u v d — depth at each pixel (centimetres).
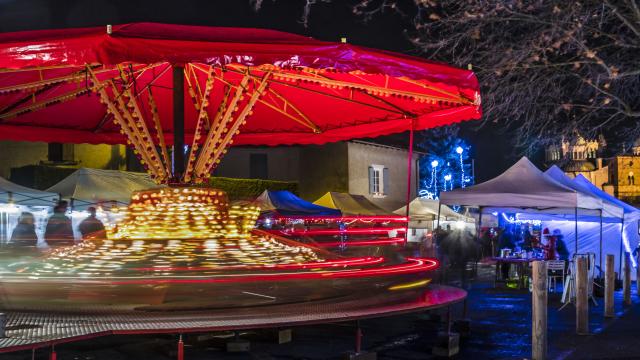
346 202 3092
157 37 585
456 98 848
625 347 977
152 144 727
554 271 1783
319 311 666
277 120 1127
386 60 688
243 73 777
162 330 566
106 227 711
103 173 2102
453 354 888
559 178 1953
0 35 602
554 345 995
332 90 981
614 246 2116
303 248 809
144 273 618
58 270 641
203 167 730
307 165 4062
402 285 823
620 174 8031
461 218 3250
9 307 629
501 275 2167
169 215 697
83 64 569
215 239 709
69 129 1091
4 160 2870
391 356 868
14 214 1822
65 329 556
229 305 662
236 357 835
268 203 2683
